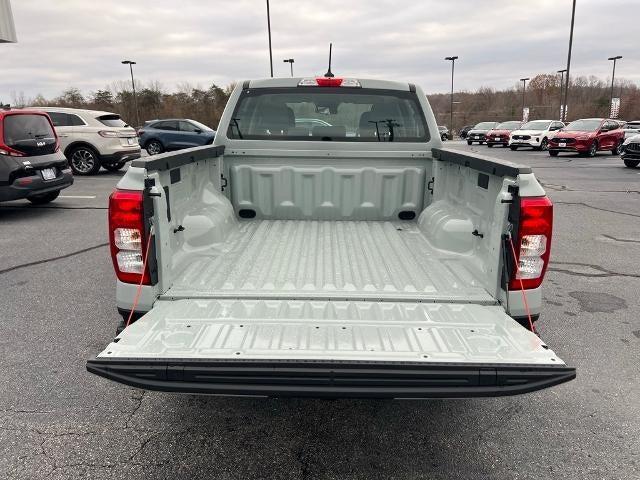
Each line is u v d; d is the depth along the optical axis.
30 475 2.49
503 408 3.09
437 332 2.31
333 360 2.04
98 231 7.59
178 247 3.06
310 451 2.70
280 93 4.00
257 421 2.96
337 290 2.77
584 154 22.86
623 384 3.36
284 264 3.19
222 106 53.12
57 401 3.13
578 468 2.56
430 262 3.25
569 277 5.58
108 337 4.02
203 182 3.62
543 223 2.43
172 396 3.20
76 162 13.98
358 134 4.06
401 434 2.85
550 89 74.06
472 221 3.13
